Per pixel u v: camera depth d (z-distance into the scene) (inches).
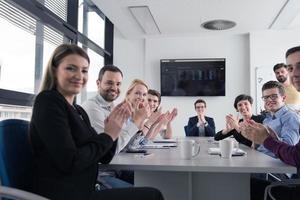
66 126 46.6
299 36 209.2
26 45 114.0
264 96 92.6
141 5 165.9
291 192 56.8
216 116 221.5
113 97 86.1
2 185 43.7
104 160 54.6
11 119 47.4
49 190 45.8
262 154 69.4
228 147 61.8
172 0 159.0
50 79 54.6
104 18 207.9
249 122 61.3
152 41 229.9
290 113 84.6
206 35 222.4
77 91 54.9
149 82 228.8
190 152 59.8
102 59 209.5
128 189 56.4
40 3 114.7
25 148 47.5
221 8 169.8
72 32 146.3
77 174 47.8
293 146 52.9
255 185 72.0
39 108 46.4
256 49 212.7
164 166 51.7
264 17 184.1
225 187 68.4
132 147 78.3
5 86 100.9
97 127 72.7
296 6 167.2
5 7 100.0
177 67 223.8
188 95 222.4
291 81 61.1
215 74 220.2
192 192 69.8
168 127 137.5
